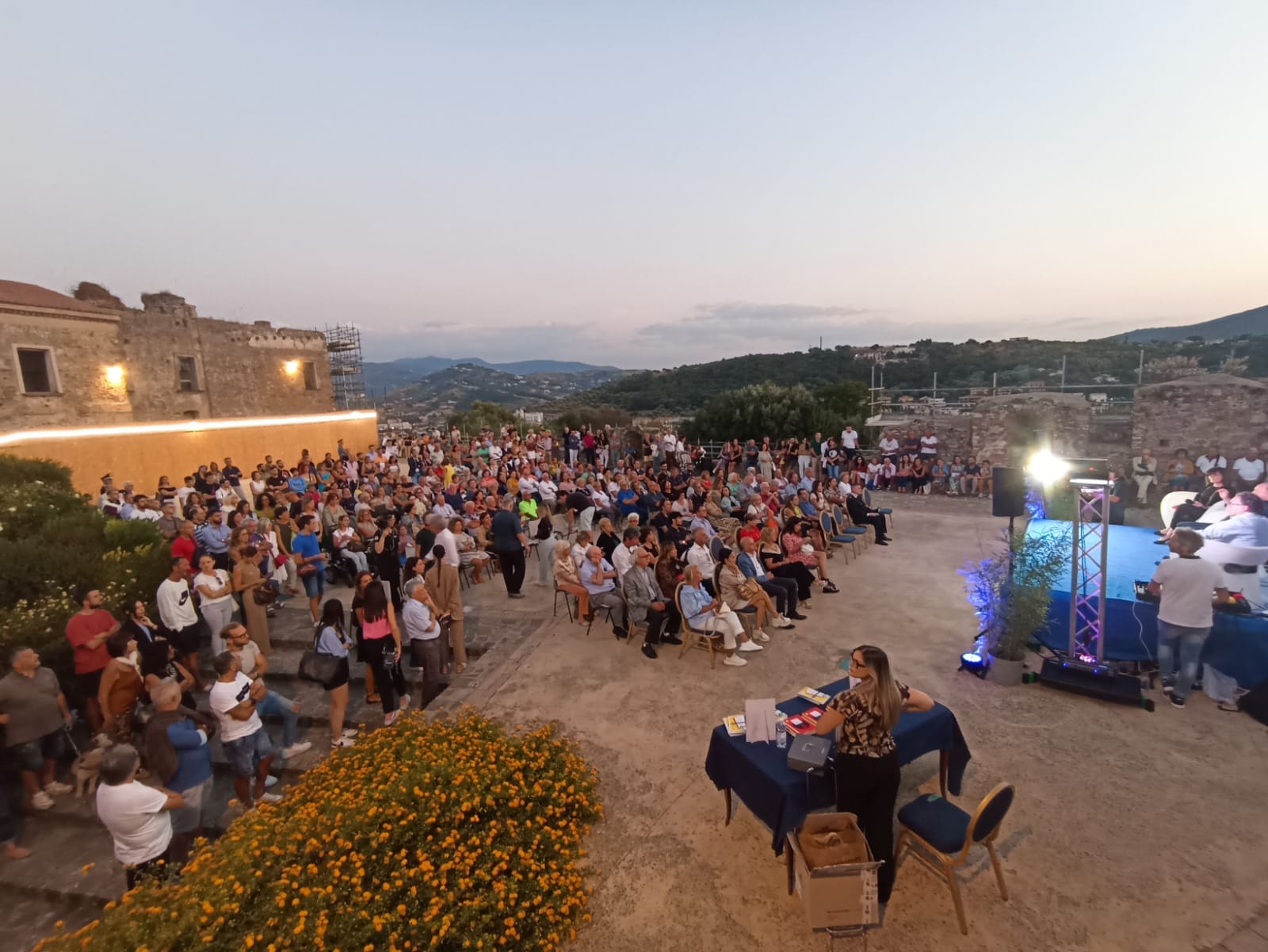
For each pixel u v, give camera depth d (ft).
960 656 25.81
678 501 45.52
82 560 29.63
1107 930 12.96
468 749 18.47
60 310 61.98
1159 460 55.93
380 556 30.99
